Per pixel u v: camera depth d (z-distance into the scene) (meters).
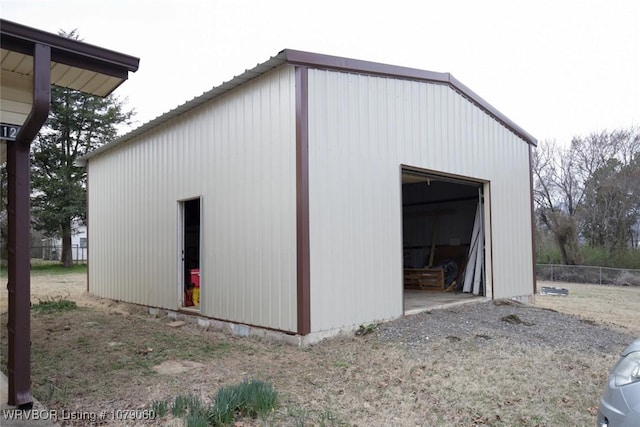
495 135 9.44
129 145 9.62
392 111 7.04
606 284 17.27
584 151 23.80
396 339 5.74
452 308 7.81
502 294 9.21
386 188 6.80
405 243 12.81
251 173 6.39
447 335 5.96
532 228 10.44
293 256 5.68
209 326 7.03
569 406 3.62
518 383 4.16
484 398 3.78
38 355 5.28
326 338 5.75
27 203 3.70
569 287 16.11
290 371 4.54
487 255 9.03
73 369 4.69
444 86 8.13
